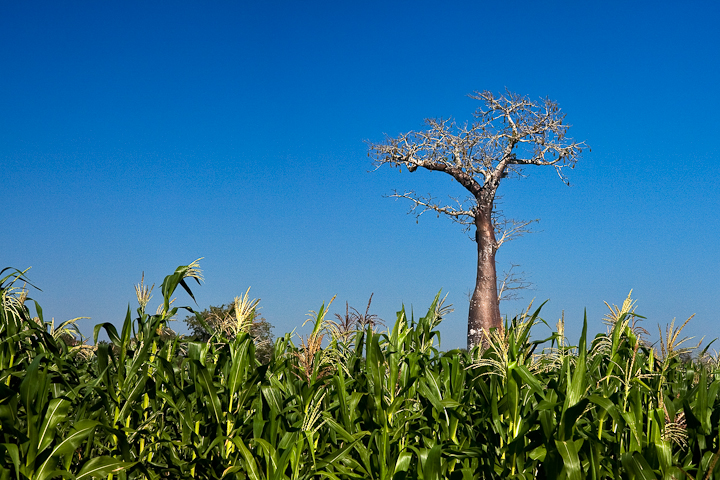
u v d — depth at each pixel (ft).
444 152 85.20
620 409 15.15
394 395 16.97
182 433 16.22
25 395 12.67
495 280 79.77
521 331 17.51
